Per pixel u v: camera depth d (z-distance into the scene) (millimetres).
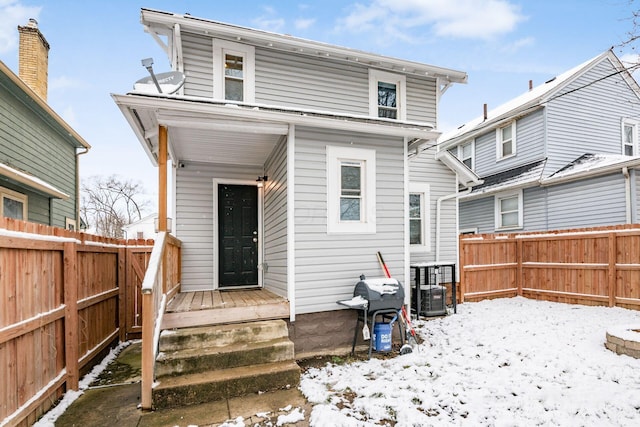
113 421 2924
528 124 10312
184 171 6199
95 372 4012
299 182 4742
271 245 5840
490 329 5328
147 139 4758
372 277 5078
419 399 3184
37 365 2939
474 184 8195
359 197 5164
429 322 6062
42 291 3041
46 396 3029
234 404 3205
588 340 4469
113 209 31766
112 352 4828
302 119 4555
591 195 8641
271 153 5816
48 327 3146
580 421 2672
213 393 3281
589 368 3600
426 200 8102
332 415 2881
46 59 8883
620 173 8086
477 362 4027
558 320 5586
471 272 7582
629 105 10992
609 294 6266
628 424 2590
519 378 3498
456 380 3547
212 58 6102
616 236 6250
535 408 2908
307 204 4773
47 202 7625
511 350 4305
